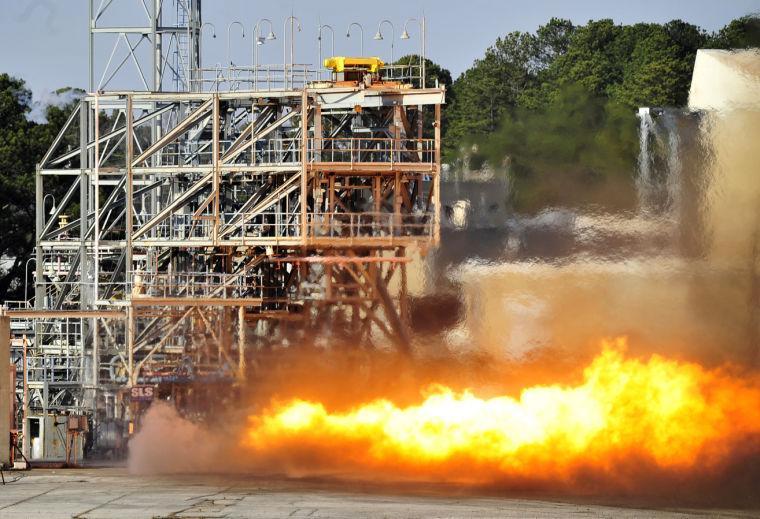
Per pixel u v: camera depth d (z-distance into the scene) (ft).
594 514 574.15
